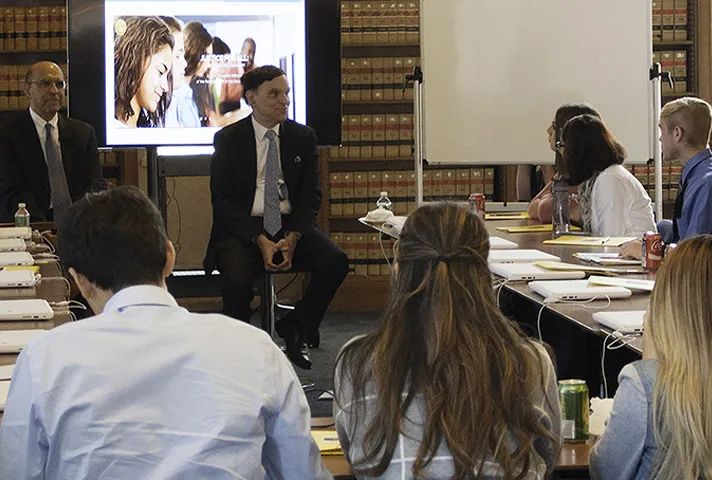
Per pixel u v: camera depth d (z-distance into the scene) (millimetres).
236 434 1607
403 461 1744
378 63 7488
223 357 1648
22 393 1603
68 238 1744
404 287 1798
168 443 1591
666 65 7562
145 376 1606
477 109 6730
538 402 1769
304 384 5449
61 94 6160
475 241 1805
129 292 1706
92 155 6312
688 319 1877
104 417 1577
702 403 1844
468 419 1690
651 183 7629
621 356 4008
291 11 6652
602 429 2287
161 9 6570
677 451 1866
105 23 6527
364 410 1782
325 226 7574
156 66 6578
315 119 6707
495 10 6695
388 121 7531
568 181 5121
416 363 1741
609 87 6746
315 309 5449
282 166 5508
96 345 1622
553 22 6719
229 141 5484
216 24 6621
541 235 5117
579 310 3129
